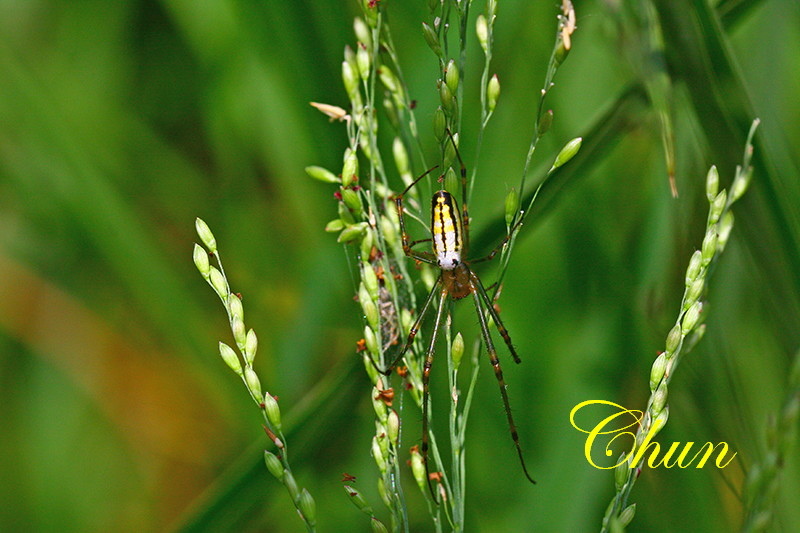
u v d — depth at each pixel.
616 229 0.52
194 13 0.53
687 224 0.50
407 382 0.49
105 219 0.53
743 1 0.50
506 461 0.52
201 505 0.49
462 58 0.48
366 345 0.48
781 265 0.49
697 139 0.50
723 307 0.51
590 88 0.53
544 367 0.52
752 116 0.48
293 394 0.53
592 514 0.52
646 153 0.52
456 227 0.49
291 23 0.51
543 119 0.48
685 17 0.48
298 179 0.53
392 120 0.49
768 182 0.49
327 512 0.53
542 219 0.51
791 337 0.49
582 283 0.52
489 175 0.53
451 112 0.48
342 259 0.53
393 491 0.48
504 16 0.52
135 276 0.53
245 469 0.49
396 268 0.49
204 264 0.48
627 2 0.49
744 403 0.50
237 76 0.53
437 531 0.48
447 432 0.52
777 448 0.47
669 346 0.48
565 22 0.48
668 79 0.49
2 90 0.53
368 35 0.49
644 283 0.52
